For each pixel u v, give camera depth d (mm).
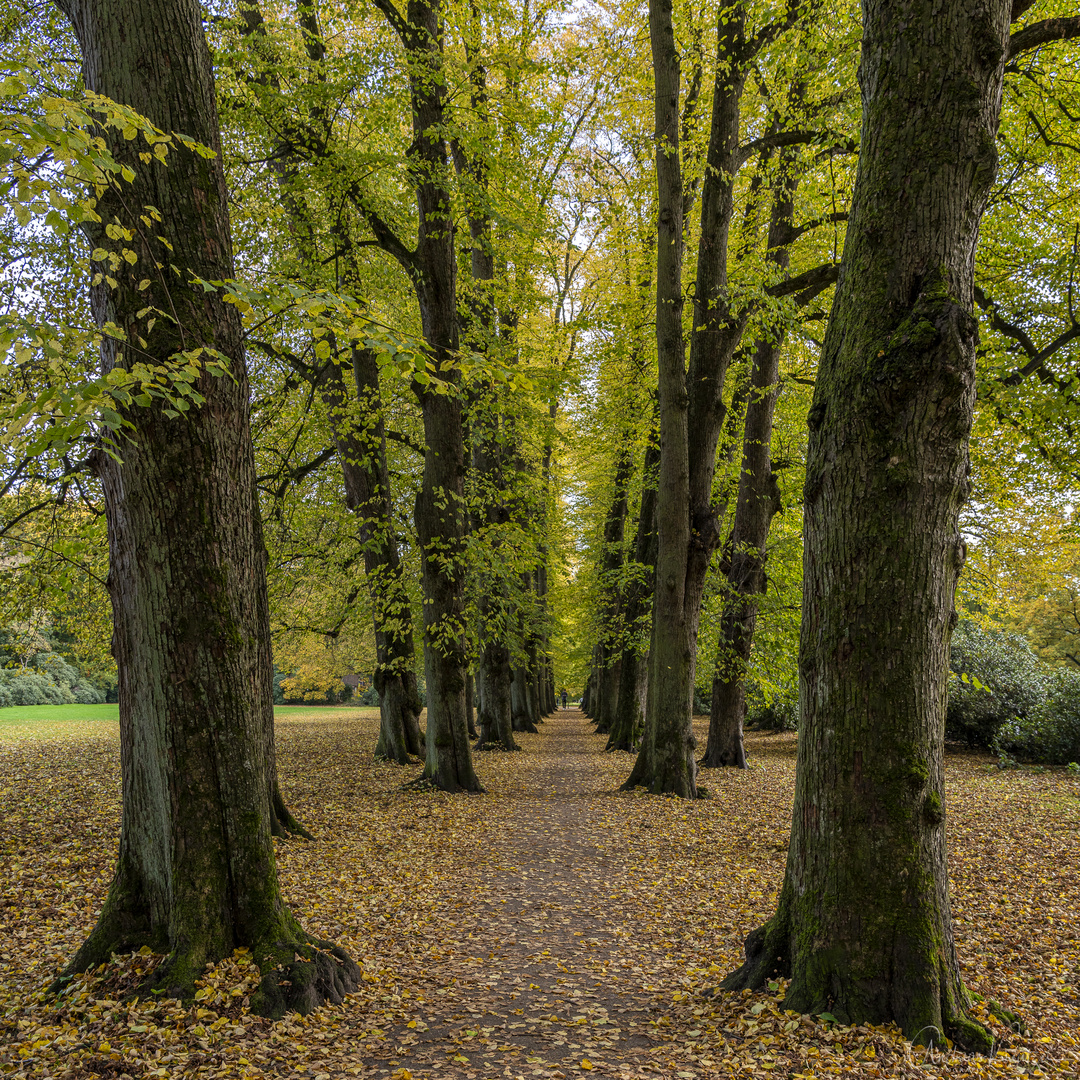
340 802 11641
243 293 3463
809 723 4043
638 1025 4145
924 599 3758
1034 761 15516
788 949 4148
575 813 10602
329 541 16594
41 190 3113
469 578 13930
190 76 4320
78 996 3947
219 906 4242
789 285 10602
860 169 4051
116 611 4473
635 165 15695
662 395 11664
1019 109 10227
